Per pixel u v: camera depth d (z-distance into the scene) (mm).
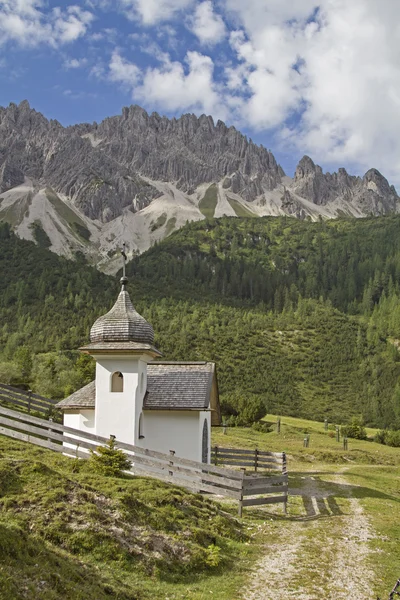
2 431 27312
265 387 137750
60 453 27812
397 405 129750
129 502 19750
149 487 22719
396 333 180375
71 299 184750
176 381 35031
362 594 16203
